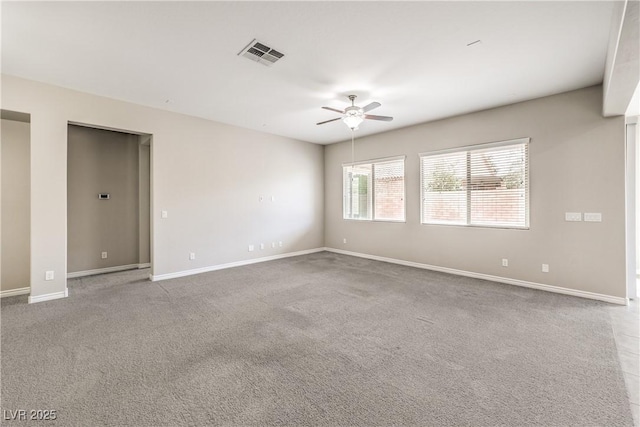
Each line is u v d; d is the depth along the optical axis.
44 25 2.44
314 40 2.68
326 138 6.75
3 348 2.47
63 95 3.77
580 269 3.84
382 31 2.53
